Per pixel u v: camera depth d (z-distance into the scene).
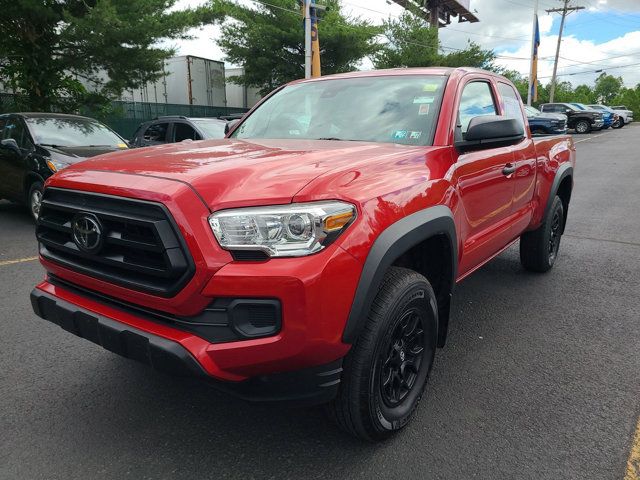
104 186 2.23
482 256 3.59
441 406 2.87
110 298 2.38
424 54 34.06
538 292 4.77
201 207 2.03
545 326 3.99
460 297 4.64
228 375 2.04
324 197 2.08
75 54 14.70
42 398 2.90
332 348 2.08
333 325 2.05
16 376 3.13
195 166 2.30
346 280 2.06
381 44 29.94
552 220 5.02
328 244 2.05
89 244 2.31
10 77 16.11
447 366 3.34
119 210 2.19
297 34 27.14
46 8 13.65
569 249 6.33
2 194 8.18
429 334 2.72
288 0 28.05
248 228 1.99
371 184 2.31
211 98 28.05
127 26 13.91
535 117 22.11
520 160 3.99
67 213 2.46
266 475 2.31
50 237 2.61
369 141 3.12
